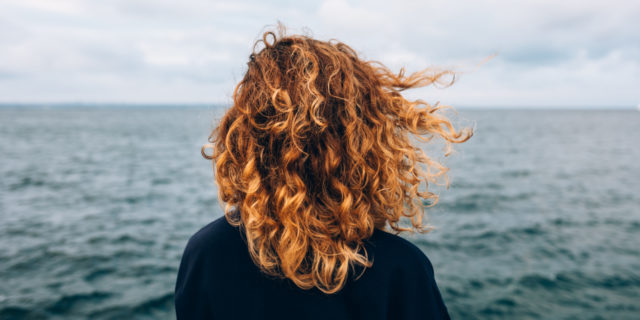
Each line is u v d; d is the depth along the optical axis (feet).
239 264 2.67
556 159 81.61
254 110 2.65
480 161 76.74
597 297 18.37
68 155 85.15
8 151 90.58
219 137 2.99
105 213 34.94
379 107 2.78
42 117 382.42
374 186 2.59
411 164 3.00
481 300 18.15
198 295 2.74
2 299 18.13
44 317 16.80
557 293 18.79
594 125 266.36
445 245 25.31
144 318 16.89
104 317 16.85
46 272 21.30
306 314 2.57
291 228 2.48
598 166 70.69
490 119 382.22
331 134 2.54
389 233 2.78
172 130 191.62
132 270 21.72
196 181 54.65
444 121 3.14
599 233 28.48
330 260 2.52
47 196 42.34
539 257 23.41
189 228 30.50
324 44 2.82
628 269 21.49
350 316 2.56
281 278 2.62
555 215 33.83
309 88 2.48
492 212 34.71
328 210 2.59
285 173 2.50
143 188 48.29
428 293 2.62
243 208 2.62
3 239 26.86
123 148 103.91
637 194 44.34
